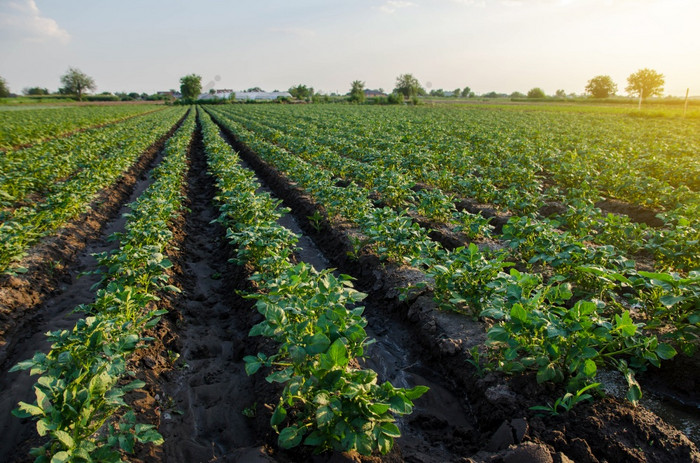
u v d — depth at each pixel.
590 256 6.26
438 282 6.31
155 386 5.20
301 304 4.63
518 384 4.82
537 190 12.68
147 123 35.78
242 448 4.14
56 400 3.45
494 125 31.77
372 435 3.44
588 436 4.13
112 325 4.61
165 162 17.89
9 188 12.53
